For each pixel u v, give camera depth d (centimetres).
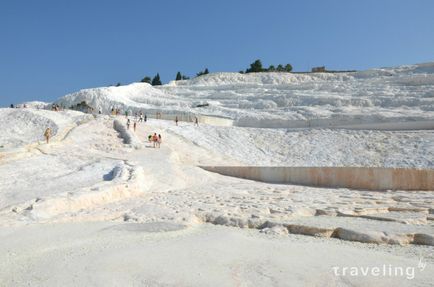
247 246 811
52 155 2438
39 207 1170
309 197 1569
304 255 746
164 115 5031
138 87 7581
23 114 3969
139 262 698
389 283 600
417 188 1880
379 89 5562
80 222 1081
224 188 1925
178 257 728
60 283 614
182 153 3206
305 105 5353
